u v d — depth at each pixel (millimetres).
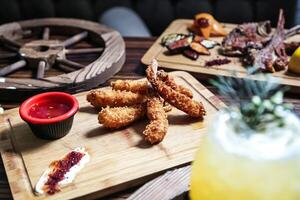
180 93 441
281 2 886
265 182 235
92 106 457
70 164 365
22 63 560
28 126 424
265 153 230
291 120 247
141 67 575
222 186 244
